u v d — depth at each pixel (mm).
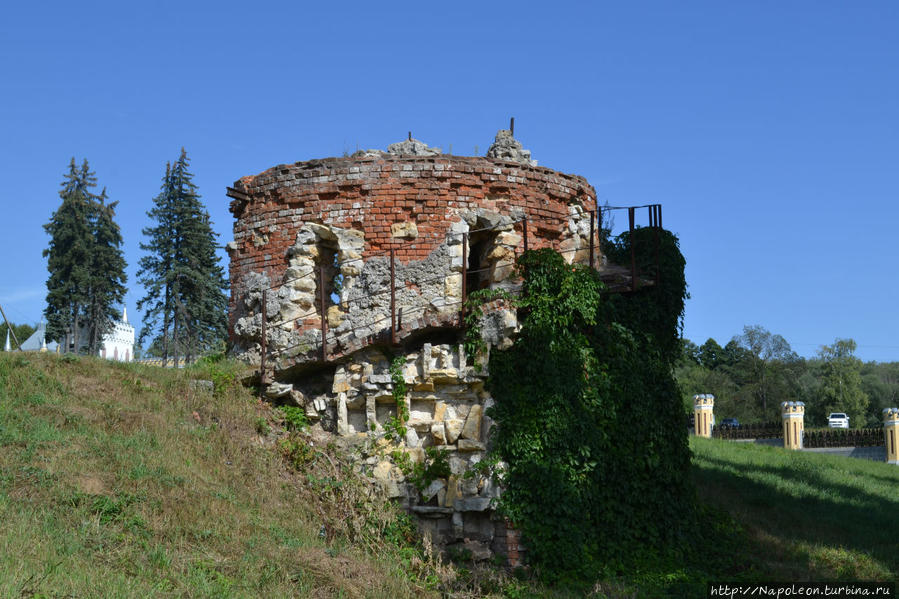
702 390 76375
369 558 15992
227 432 17969
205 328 38094
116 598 10578
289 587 13211
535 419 17859
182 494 14789
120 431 16531
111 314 42531
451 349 18297
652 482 19203
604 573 17188
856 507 25203
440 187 19875
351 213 20047
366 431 18750
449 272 19453
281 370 19547
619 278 20109
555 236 21047
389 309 19422
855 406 77375
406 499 17969
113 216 43062
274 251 20828
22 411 16188
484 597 16016
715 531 20312
